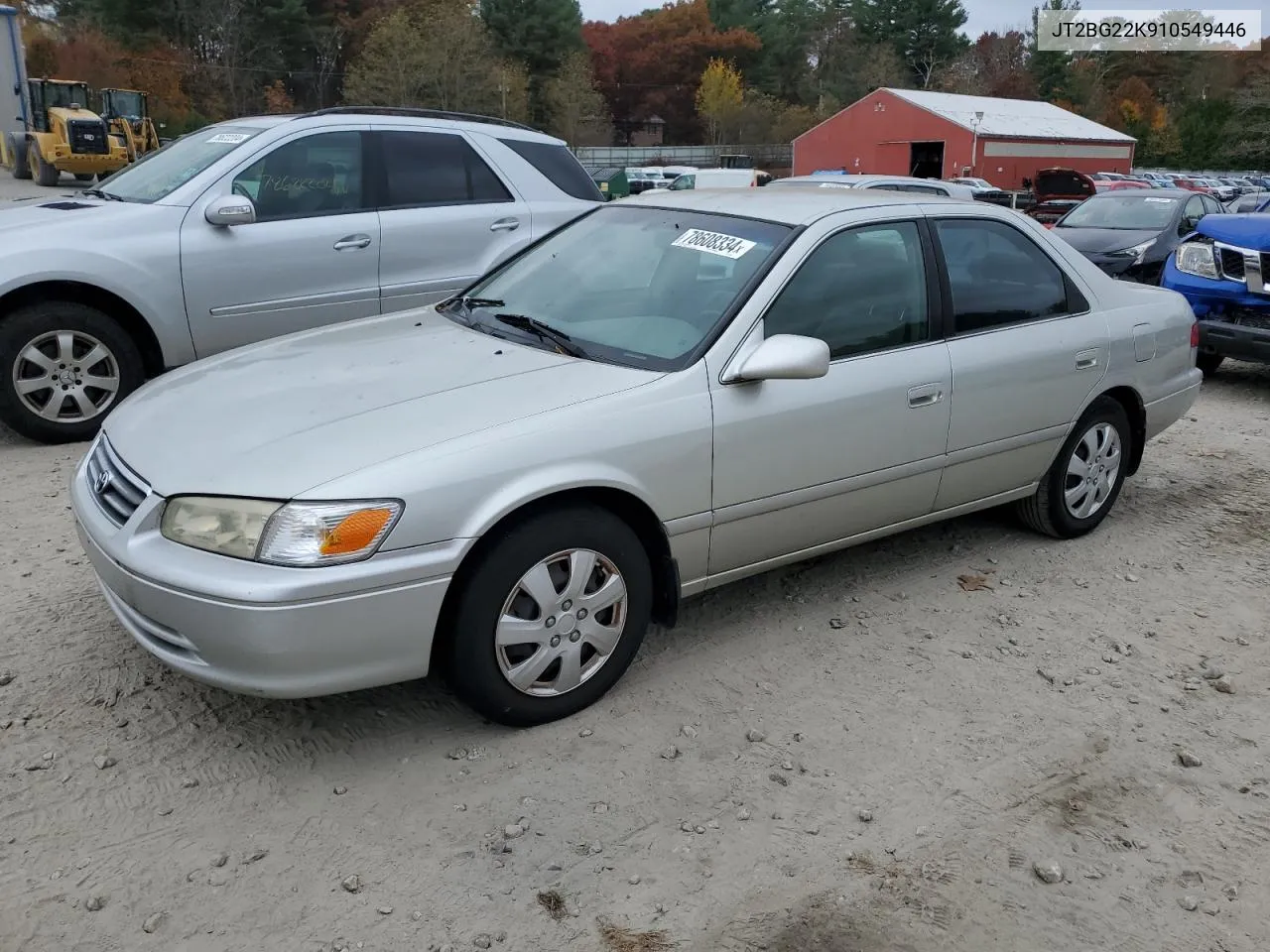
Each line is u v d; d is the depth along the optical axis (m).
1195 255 8.40
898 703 3.66
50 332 5.77
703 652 3.96
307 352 3.94
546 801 3.06
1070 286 4.87
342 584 2.89
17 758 3.14
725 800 3.10
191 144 6.75
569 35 73.12
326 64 65.12
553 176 7.44
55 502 5.11
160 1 61.22
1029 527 5.18
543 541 3.22
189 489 3.00
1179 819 3.13
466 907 2.65
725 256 3.97
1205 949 2.65
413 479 2.98
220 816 2.95
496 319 4.14
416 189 6.81
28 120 33.19
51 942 2.49
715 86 76.62
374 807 3.01
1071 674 3.91
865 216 4.14
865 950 2.59
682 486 3.52
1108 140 48.88
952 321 4.34
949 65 88.81
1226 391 8.84
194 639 2.93
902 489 4.25
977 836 3.01
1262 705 3.76
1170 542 5.26
